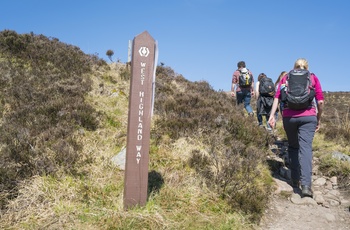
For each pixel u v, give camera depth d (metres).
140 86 3.70
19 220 3.51
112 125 6.54
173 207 3.95
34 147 4.89
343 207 4.61
